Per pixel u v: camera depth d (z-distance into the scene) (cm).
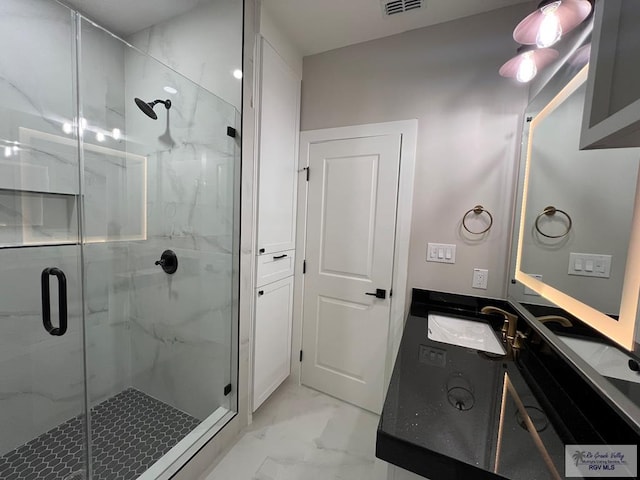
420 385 89
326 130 199
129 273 188
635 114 45
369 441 168
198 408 175
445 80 167
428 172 174
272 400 204
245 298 168
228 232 162
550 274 114
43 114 150
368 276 192
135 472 135
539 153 132
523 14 150
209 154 162
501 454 61
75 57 159
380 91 183
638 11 55
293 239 211
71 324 165
